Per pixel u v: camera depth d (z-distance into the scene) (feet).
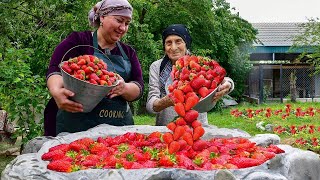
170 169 5.20
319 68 24.47
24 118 11.82
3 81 11.48
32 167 5.46
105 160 5.59
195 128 5.99
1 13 11.98
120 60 7.44
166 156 5.56
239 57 37.81
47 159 5.82
